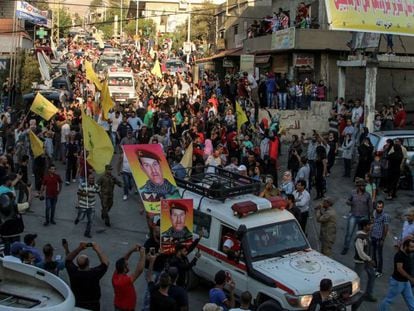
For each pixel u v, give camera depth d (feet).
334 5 62.54
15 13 135.74
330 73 94.22
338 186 62.28
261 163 57.67
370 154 59.31
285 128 84.69
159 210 36.09
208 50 170.09
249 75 92.32
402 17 65.57
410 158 60.54
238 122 63.05
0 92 114.42
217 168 44.62
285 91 87.86
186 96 100.58
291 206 42.19
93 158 49.29
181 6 230.68
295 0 108.58
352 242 47.73
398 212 53.98
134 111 85.35
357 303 32.37
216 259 35.53
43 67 106.93
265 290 31.86
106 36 325.21
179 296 27.37
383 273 42.29
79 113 78.33
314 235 49.65
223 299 28.27
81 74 139.64
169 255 32.60
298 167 58.70
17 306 22.88
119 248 45.85
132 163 35.86
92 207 48.08
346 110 77.20
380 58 78.02
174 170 46.85
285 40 95.20
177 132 74.38
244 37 136.36
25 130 65.57
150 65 168.14
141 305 35.78
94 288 27.99
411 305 32.86
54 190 50.26
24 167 53.78
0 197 37.88
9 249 37.37
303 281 31.17
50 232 49.01
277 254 34.19
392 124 75.56
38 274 24.84
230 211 35.99
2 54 134.92
